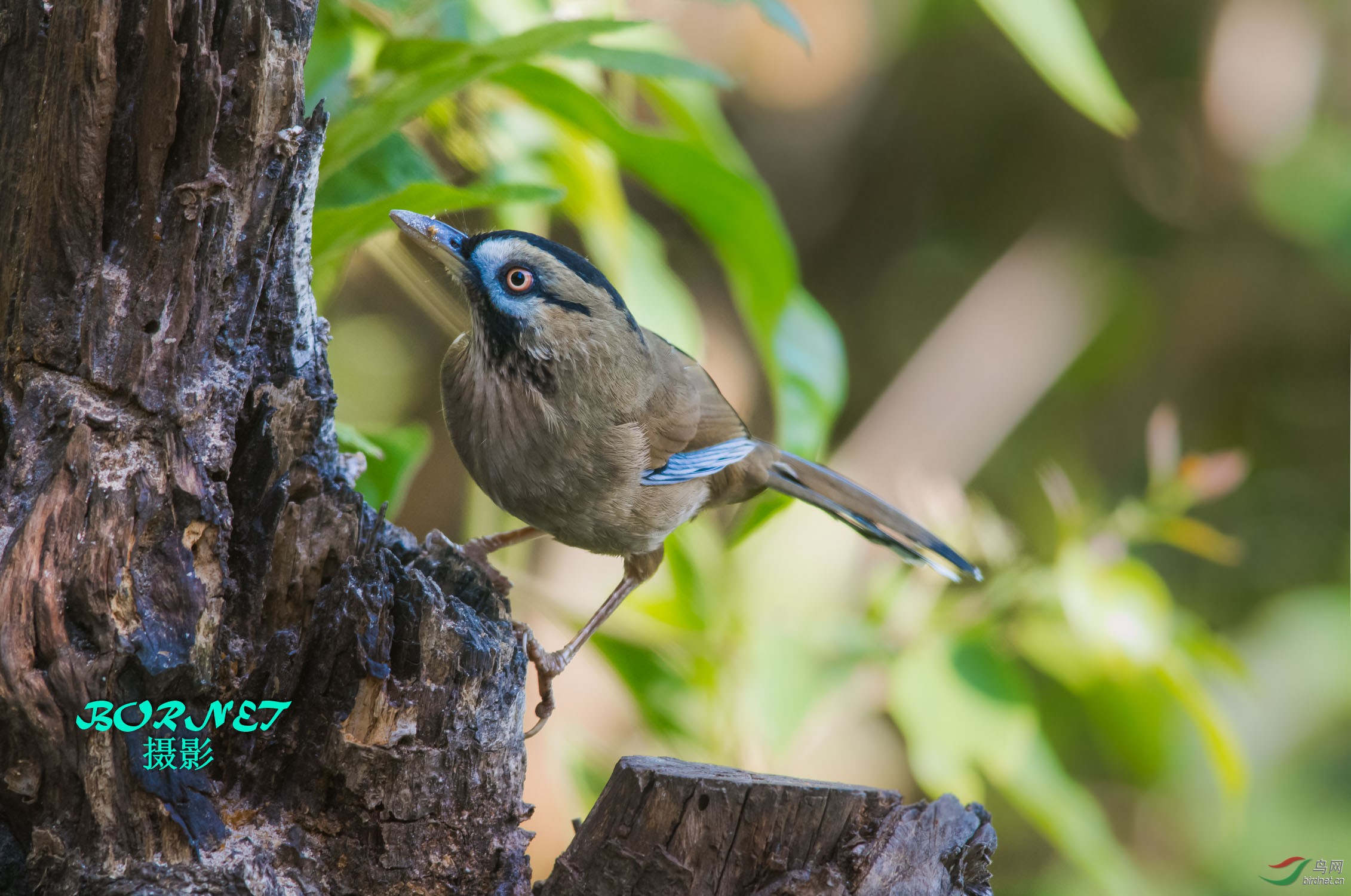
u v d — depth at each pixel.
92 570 5.82
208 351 6.31
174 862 6.02
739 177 8.68
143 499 5.98
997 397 20.62
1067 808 11.61
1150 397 21.45
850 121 20.80
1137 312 21.19
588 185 10.04
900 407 20.56
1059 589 11.23
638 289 10.49
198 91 6.08
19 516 5.95
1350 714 17.80
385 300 16.92
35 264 6.07
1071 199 21.38
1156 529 11.76
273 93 6.28
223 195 6.21
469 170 9.88
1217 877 17.38
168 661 5.92
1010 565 12.30
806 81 19.88
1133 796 18.70
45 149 6.03
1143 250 21.42
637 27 7.73
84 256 6.10
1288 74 19.98
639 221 11.14
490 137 9.83
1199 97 20.34
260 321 6.61
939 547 11.34
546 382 8.84
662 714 11.74
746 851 6.57
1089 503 17.48
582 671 14.89
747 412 19.28
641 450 9.23
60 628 5.79
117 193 6.15
